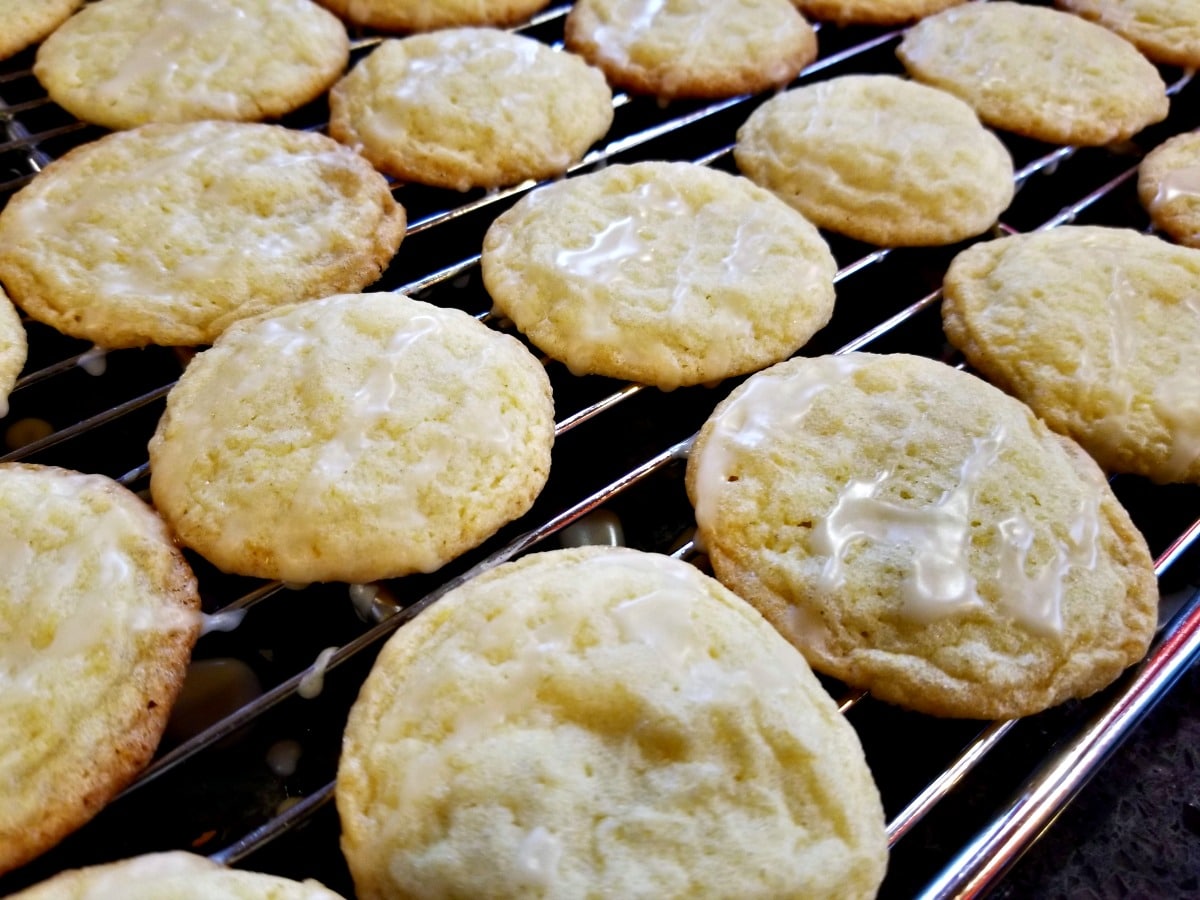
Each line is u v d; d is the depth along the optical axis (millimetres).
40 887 94
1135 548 136
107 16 201
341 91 199
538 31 235
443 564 131
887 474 138
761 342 159
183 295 156
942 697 121
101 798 109
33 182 171
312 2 215
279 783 126
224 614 126
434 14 218
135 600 120
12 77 196
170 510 131
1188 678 148
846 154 187
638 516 156
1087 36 228
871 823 108
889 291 194
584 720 109
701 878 99
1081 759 122
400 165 184
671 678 111
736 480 139
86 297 154
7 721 109
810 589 127
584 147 195
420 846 101
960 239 184
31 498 127
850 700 125
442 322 150
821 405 146
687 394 174
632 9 222
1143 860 130
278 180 173
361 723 111
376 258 168
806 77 234
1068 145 210
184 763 126
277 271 161
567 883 97
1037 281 167
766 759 107
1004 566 128
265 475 130
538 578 122
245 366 141
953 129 197
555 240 166
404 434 135
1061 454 144
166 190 169
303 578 127
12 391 149
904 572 128
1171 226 193
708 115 213
